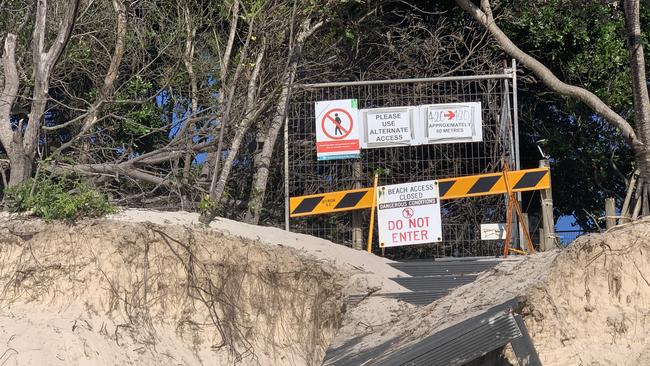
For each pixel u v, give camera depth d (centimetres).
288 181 1372
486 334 745
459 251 1395
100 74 1520
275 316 1115
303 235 1244
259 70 1417
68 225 1038
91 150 1387
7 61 1246
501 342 739
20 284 1008
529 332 790
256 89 1420
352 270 1155
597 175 1689
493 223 1377
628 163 1681
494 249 1377
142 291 1044
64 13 1331
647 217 847
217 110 1409
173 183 1373
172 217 1135
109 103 1370
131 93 1509
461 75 1591
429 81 1379
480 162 1387
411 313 1016
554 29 1623
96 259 1030
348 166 1398
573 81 1661
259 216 1412
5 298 998
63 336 939
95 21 1489
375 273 1166
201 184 1409
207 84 1525
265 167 1405
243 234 1152
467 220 1402
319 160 1372
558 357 778
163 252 1063
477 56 1584
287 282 1130
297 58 1450
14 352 905
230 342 1066
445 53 1609
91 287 1020
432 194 1280
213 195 1225
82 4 1488
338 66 1572
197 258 1080
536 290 805
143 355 988
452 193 1295
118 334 993
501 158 1370
